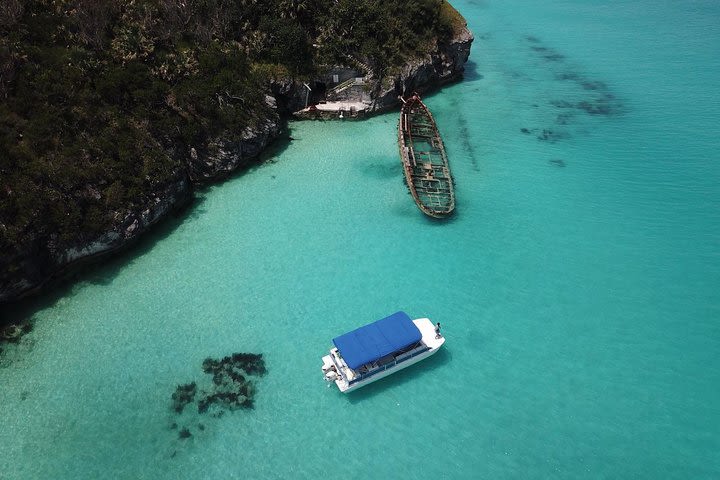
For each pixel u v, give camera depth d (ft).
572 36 325.42
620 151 201.26
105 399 112.68
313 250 151.74
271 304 134.92
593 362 121.70
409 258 149.59
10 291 128.36
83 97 151.23
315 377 117.60
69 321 128.98
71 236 135.74
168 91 170.40
